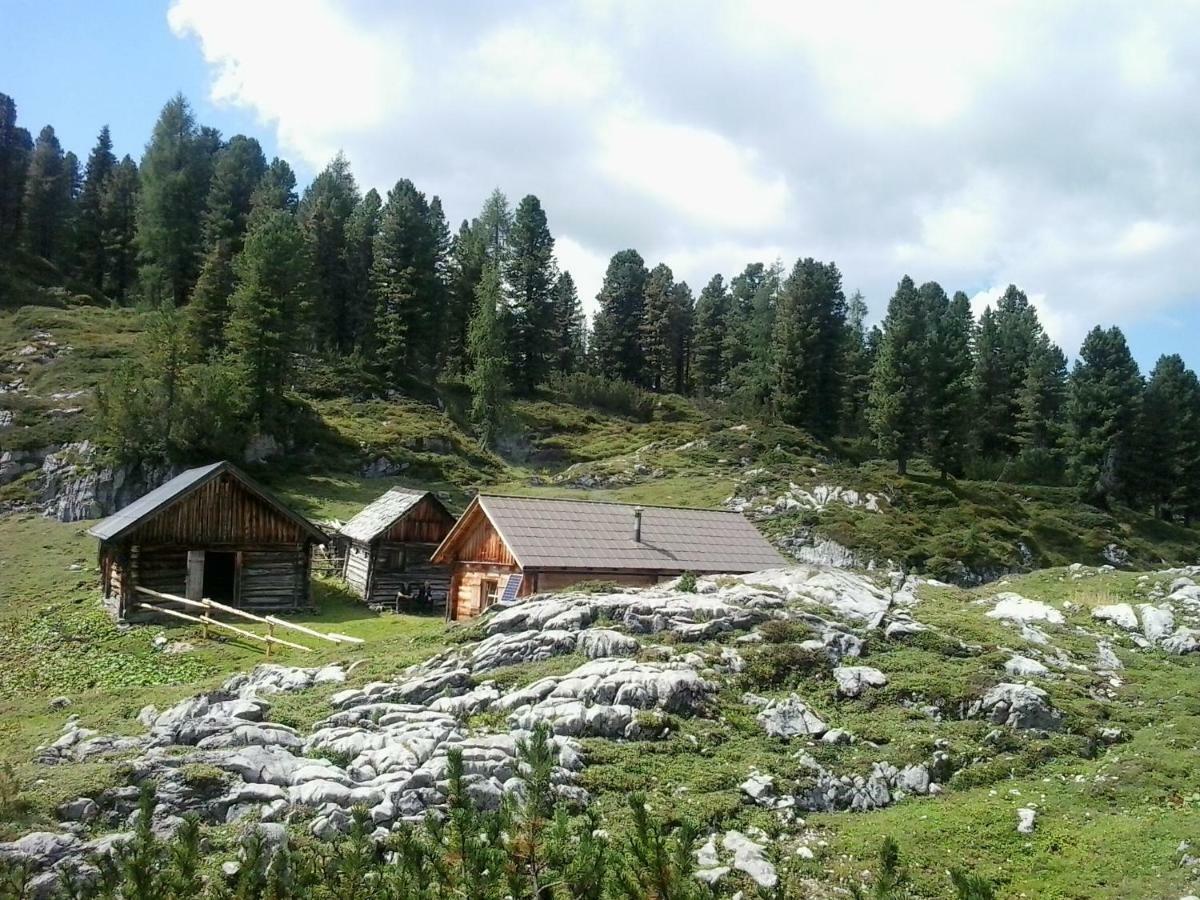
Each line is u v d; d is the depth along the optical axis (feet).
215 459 202.49
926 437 298.35
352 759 52.37
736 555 118.62
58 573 154.81
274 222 248.32
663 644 71.67
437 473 243.19
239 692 67.82
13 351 256.73
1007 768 59.41
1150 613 89.30
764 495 240.53
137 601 133.39
